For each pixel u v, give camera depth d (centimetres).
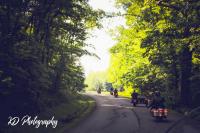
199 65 3625
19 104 1906
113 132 1783
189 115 2764
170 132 1800
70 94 3922
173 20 2888
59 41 3106
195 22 2573
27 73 1769
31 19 2109
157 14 3098
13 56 1730
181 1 2688
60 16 2581
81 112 2942
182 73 3512
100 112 2997
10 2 1800
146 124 2145
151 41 3325
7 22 1786
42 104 2325
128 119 2439
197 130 1900
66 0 2288
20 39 1880
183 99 3481
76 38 3309
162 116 2344
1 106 1822
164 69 3825
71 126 2005
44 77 1992
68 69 3400
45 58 2872
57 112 2488
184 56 3422
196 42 2797
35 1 2109
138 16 3553
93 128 1934
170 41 3114
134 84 5112
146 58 4434
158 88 4500
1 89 1670
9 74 1697
